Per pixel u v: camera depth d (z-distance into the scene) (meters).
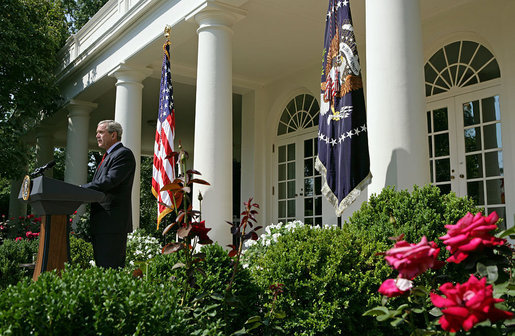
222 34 7.46
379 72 4.94
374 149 4.88
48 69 13.22
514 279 2.09
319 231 3.95
